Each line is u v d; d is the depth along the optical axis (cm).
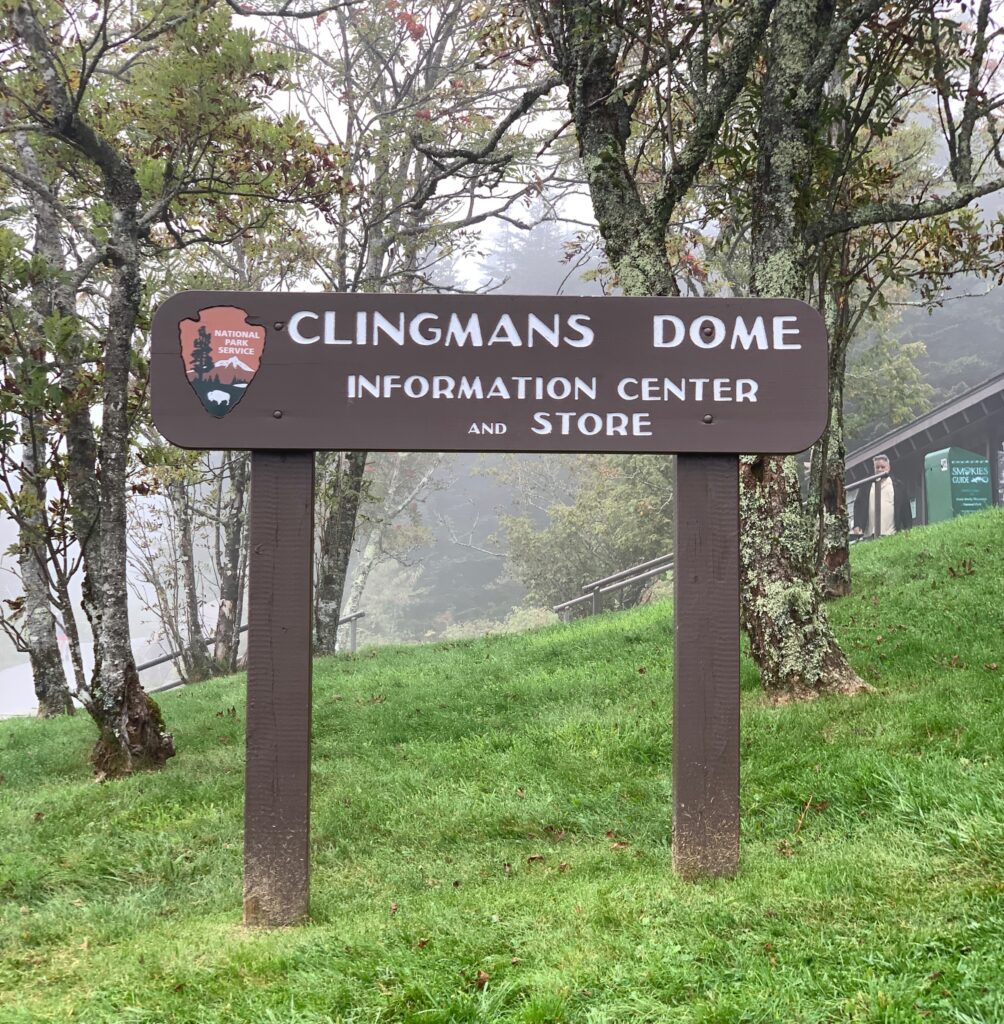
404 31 1555
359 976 348
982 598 891
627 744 675
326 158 964
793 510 737
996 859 400
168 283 1326
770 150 741
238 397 420
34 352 848
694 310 428
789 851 469
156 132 887
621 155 768
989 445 2469
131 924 459
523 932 387
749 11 658
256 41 870
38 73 841
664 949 352
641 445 426
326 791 653
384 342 425
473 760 694
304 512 423
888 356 3022
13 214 1053
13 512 802
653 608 1345
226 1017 328
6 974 396
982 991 305
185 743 868
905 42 800
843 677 722
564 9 731
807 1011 303
